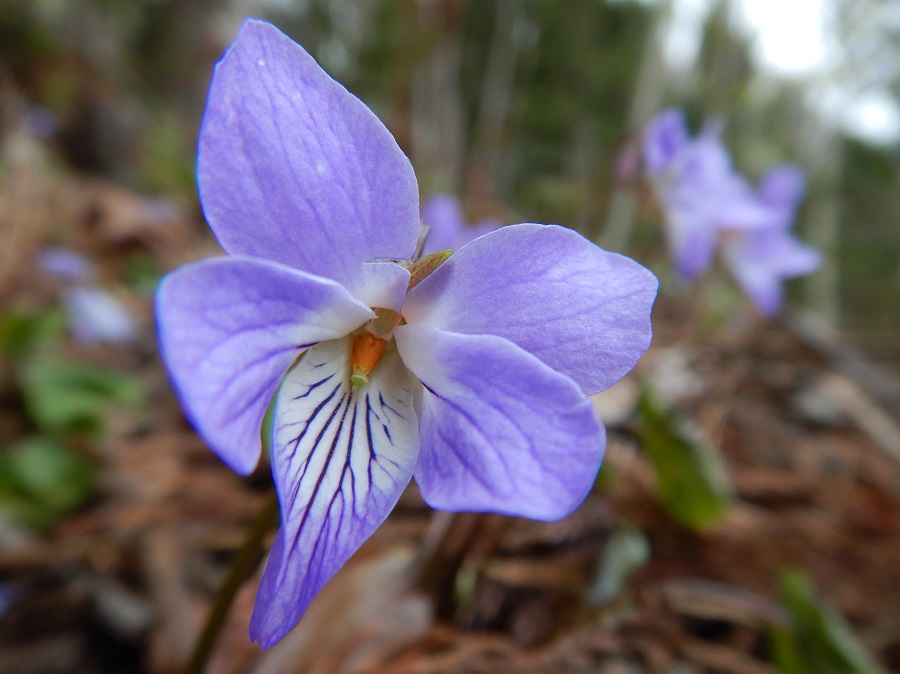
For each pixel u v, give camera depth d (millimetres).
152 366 128
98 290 132
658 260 154
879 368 177
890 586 80
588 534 67
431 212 90
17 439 91
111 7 403
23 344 99
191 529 72
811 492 96
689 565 76
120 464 82
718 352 155
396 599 55
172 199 287
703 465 71
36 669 58
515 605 63
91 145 288
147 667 57
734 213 111
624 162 111
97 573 66
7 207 176
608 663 61
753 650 68
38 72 305
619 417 76
